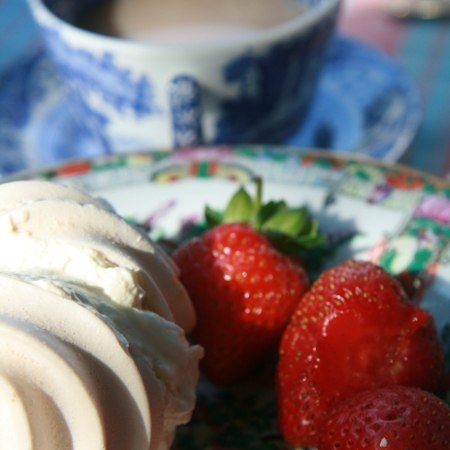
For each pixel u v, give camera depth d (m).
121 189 0.35
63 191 0.29
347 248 0.33
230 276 0.30
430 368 0.29
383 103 0.41
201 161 0.35
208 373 0.31
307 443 0.29
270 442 0.30
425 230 0.33
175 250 0.33
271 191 0.35
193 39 0.40
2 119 0.42
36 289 0.26
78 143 0.42
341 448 0.27
